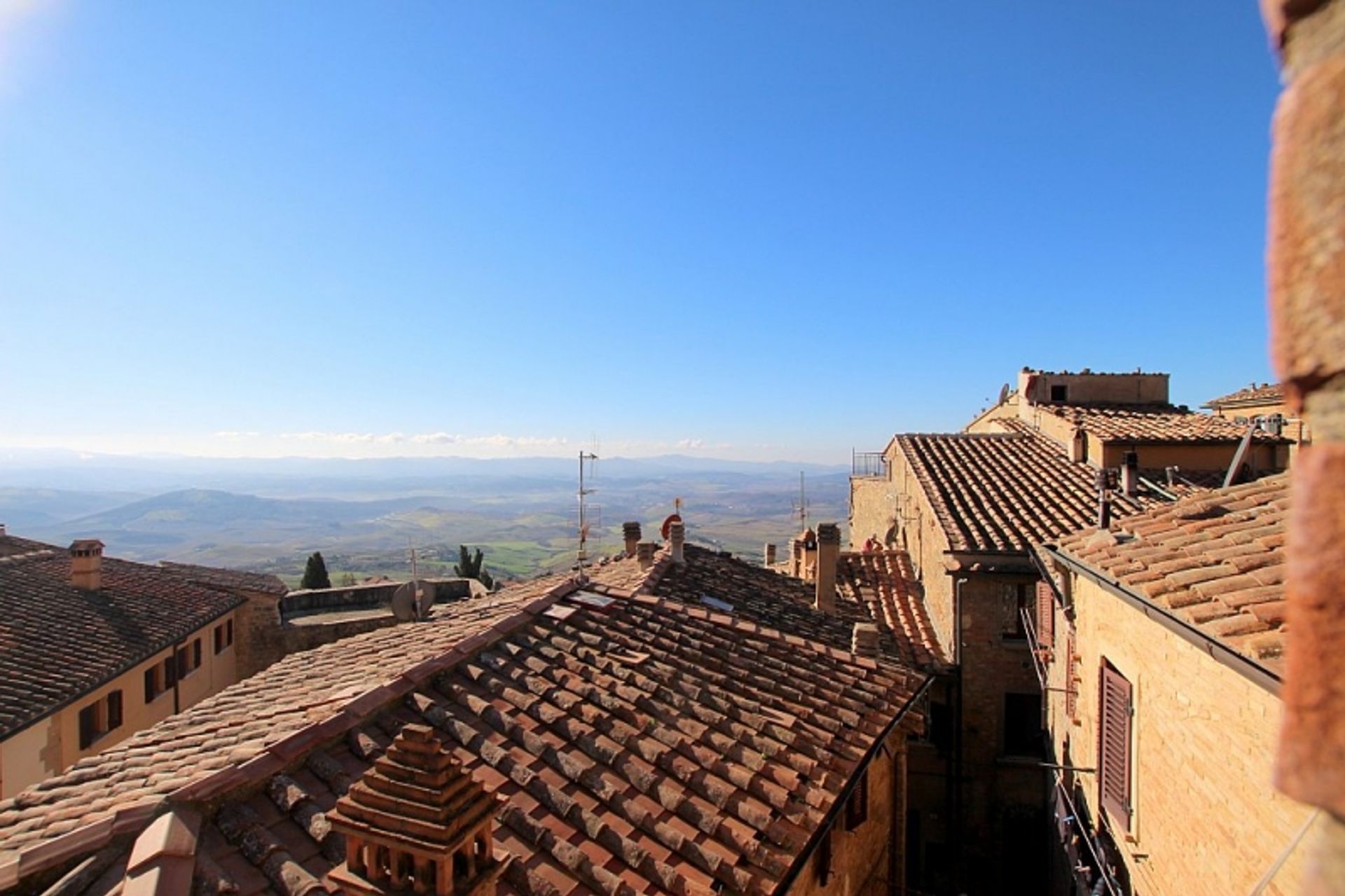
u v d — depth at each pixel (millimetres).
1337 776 1253
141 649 19969
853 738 8898
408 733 4789
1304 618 1318
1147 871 8523
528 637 9672
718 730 8258
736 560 19516
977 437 23219
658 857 6277
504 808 6488
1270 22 1385
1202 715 7148
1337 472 1266
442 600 34031
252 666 27828
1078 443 19828
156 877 4820
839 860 8508
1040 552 12477
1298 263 1300
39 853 5188
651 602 11406
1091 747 10719
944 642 16406
